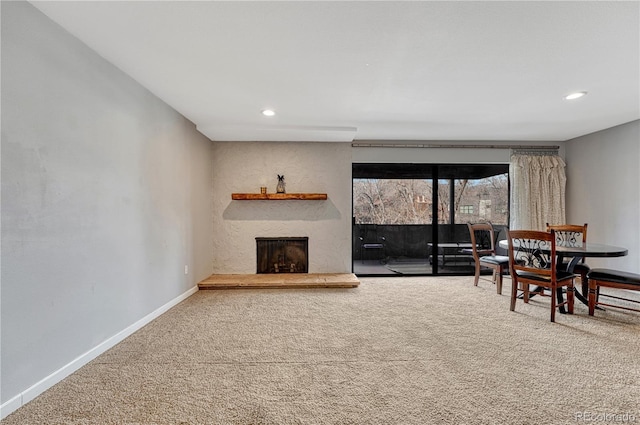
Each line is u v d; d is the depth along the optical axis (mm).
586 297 3539
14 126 1671
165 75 2652
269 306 3480
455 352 2354
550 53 2270
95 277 2275
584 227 3695
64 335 1997
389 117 3861
